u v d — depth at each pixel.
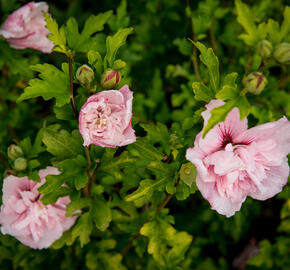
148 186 0.49
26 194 0.50
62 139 0.50
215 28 0.71
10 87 0.67
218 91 0.46
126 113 0.43
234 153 0.45
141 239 0.60
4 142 0.57
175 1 0.74
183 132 0.51
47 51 0.59
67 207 0.51
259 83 0.44
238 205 0.46
